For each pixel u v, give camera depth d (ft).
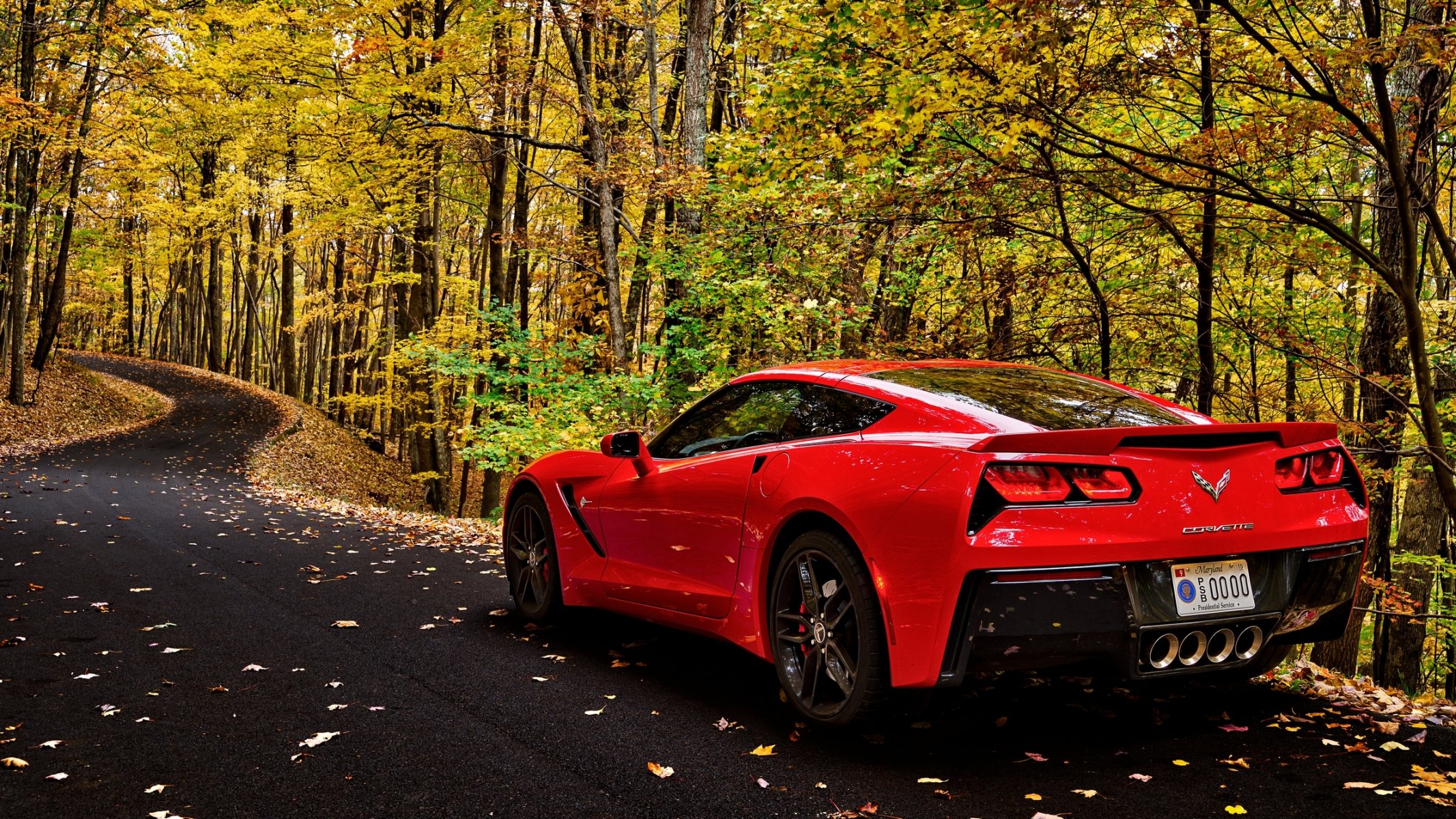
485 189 76.23
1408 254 16.02
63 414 85.35
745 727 10.45
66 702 11.51
